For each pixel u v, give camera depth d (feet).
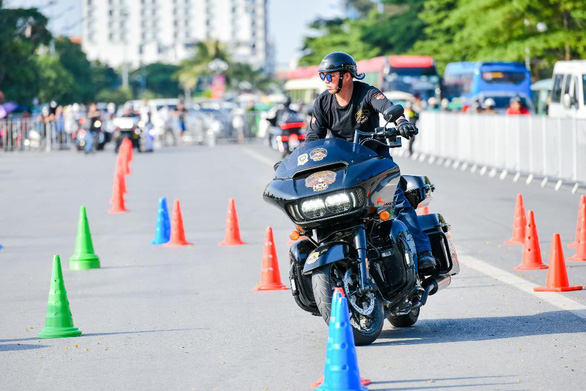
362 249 63.05
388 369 59.72
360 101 67.15
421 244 68.80
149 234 136.46
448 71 424.05
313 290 64.03
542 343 65.57
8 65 566.36
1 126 379.76
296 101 565.94
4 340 73.15
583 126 178.91
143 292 92.27
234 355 65.62
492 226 132.67
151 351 67.82
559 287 84.33
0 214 165.78
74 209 170.91
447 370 59.16
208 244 124.26
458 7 460.14
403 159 286.87
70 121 390.01
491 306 79.10
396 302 66.69
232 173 241.76
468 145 247.29
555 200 165.68
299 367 61.57
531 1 366.84
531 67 443.32
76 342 71.67
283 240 125.29
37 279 102.42
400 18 619.26
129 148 299.99
